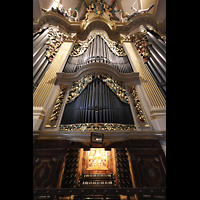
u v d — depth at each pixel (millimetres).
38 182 2359
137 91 4227
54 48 5656
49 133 2934
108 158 5172
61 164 2602
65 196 2242
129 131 3068
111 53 5941
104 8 8211
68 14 7723
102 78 4355
